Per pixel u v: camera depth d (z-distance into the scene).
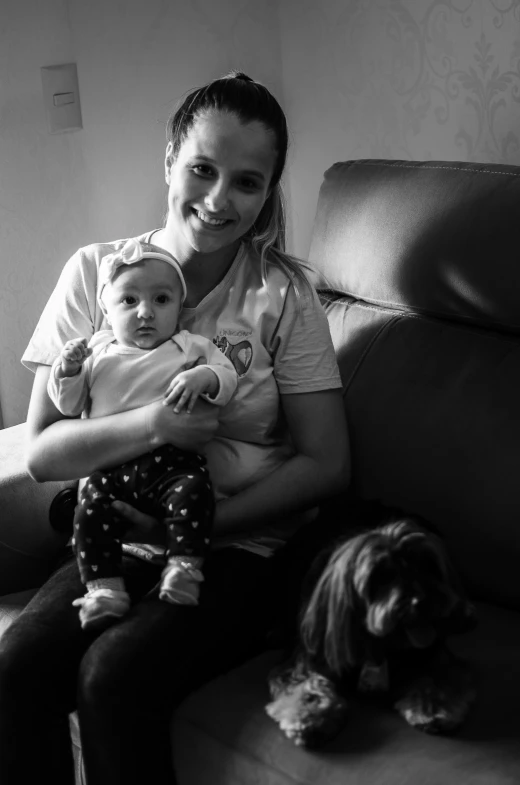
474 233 1.63
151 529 1.47
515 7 1.82
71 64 2.20
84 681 1.32
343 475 1.61
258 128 1.51
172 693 1.35
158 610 1.41
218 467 1.58
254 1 2.32
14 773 1.37
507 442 1.55
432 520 1.60
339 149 2.29
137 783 1.32
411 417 1.66
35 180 2.21
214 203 1.51
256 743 1.26
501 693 1.31
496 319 1.63
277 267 1.63
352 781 1.17
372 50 2.13
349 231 1.84
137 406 1.50
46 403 1.59
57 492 1.72
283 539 1.62
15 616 1.62
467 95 1.97
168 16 2.26
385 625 1.19
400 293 1.75
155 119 2.32
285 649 1.42
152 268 1.49
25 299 2.28
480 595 1.57
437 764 1.17
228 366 1.52
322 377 1.61
